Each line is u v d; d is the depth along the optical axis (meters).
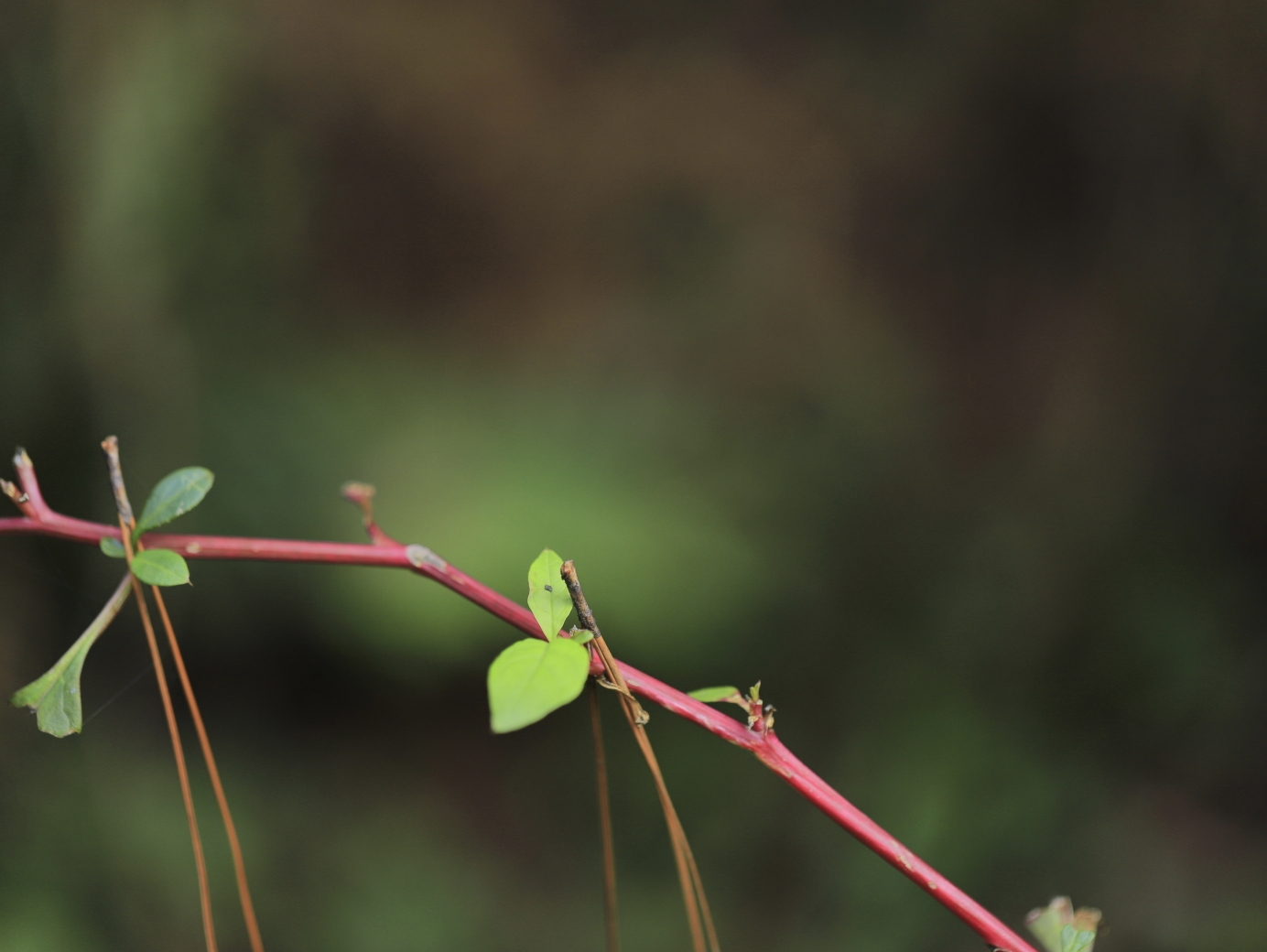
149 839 1.47
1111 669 1.92
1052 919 0.56
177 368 1.77
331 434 1.99
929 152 2.71
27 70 1.58
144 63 1.76
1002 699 1.92
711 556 1.99
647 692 0.53
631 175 2.83
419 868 1.73
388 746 1.93
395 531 1.89
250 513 1.84
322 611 1.84
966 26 2.63
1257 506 2.08
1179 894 1.58
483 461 2.04
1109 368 2.33
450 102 2.66
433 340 2.54
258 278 2.03
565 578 0.52
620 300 2.73
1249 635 1.89
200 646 1.81
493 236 2.70
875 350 2.59
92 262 1.65
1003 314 2.54
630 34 2.95
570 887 1.78
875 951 1.58
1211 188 2.23
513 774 1.95
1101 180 2.42
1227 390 2.17
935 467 2.38
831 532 2.24
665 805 0.53
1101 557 2.09
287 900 1.58
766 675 2.00
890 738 1.88
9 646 1.51
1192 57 2.24
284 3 2.29
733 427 2.40
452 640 1.83
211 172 1.91
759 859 1.78
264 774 1.76
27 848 1.33
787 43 2.90
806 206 2.81
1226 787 1.74
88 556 1.59
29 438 1.57
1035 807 1.70
